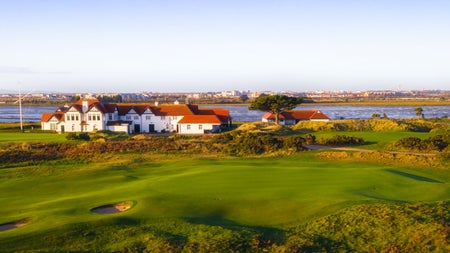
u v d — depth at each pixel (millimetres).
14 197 34406
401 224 25328
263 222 26812
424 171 45688
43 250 22297
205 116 102125
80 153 60562
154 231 24938
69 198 32750
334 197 30609
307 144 68500
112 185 38219
